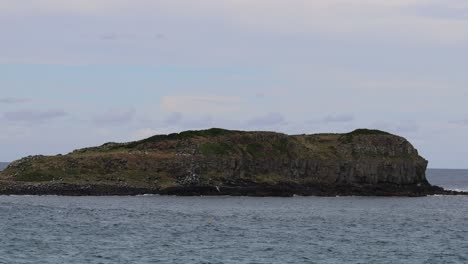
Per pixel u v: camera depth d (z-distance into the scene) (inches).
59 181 6579.7
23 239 2908.5
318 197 7066.9
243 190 6993.1
